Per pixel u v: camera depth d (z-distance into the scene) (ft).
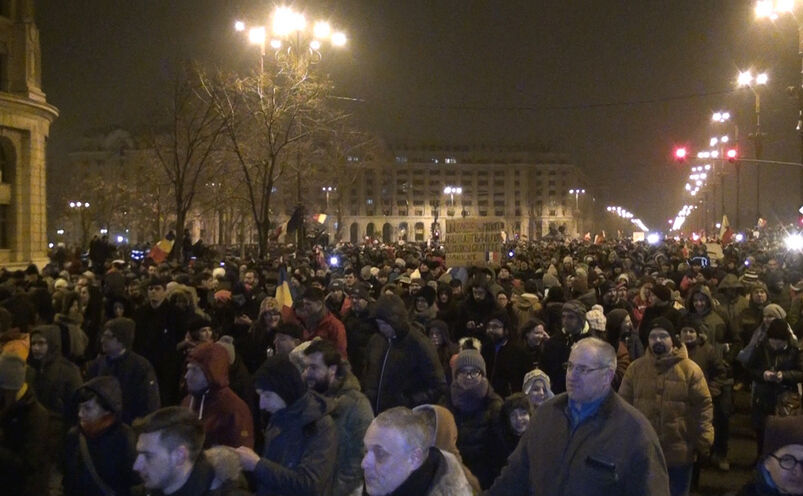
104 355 24.35
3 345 24.98
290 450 16.19
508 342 29.12
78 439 18.10
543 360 28.17
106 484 17.84
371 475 12.04
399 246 167.94
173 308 33.30
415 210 611.47
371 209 598.75
